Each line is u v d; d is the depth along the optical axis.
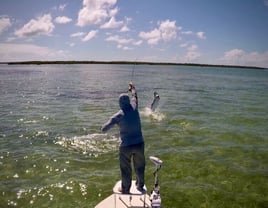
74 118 18.36
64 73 95.06
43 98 28.70
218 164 10.61
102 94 31.97
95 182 9.02
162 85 46.09
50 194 8.29
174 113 20.33
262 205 7.82
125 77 70.94
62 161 10.76
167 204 7.77
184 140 13.63
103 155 11.45
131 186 6.51
